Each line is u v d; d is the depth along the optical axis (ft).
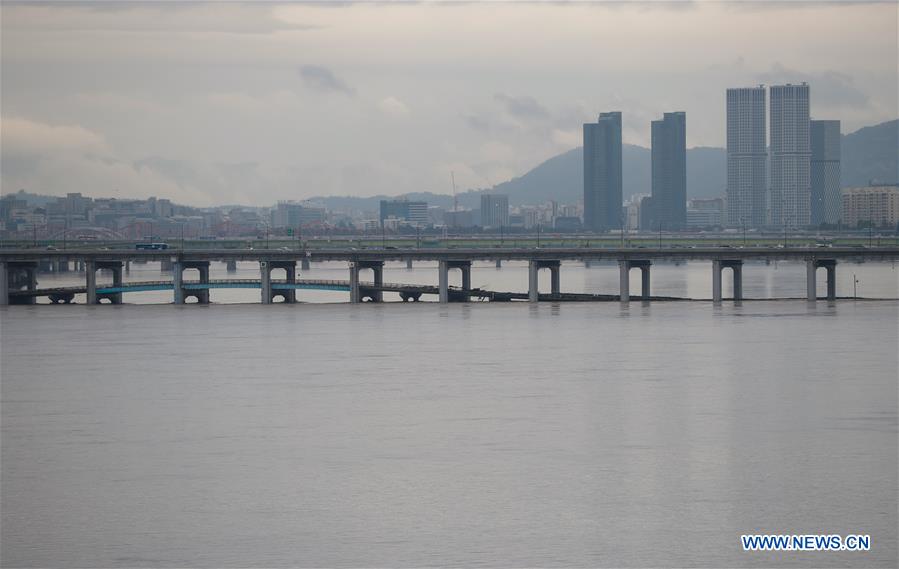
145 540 601.21
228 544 595.06
